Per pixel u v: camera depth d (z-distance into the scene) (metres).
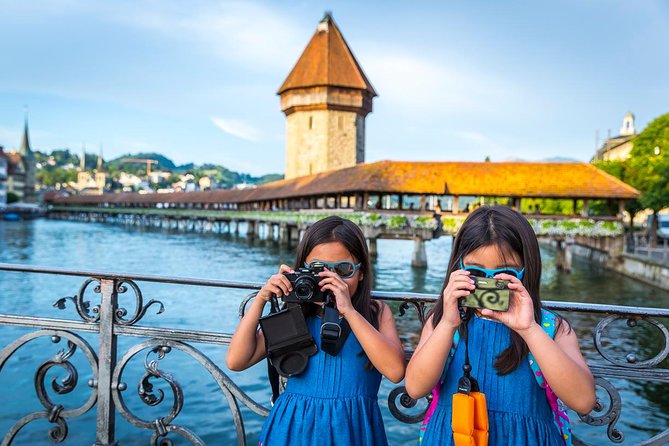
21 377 7.37
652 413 7.20
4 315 2.56
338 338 1.77
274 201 48.84
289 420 1.79
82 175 180.12
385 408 6.88
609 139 67.56
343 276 1.82
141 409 6.56
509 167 29.55
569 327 1.66
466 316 1.63
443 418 1.66
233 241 46.81
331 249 1.86
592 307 2.09
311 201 39.72
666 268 19.05
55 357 2.48
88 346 2.47
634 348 10.36
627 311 2.07
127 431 5.93
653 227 30.33
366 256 1.91
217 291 14.95
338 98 48.06
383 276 23.44
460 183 28.45
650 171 30.22
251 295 2.29
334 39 50.09
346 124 48.91
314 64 48.62
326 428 1.75
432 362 1.57
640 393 7.93
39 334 2.52
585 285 21.14
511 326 1.50
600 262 29.52
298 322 1.78
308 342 1.78
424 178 28.72
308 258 1.91
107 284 2.43
